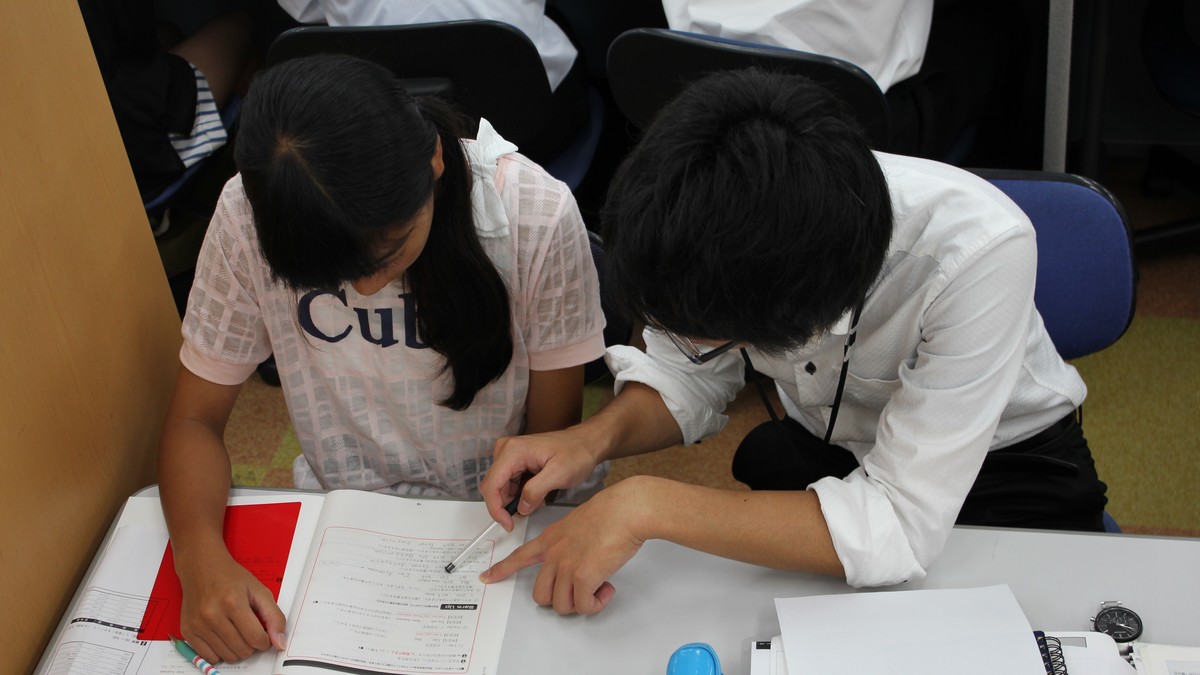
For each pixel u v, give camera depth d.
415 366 1.12
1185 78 2.02
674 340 0.90
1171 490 1.95
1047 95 2.00
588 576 0.93
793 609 0.93
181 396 1.16
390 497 1.06
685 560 1.00
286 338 1.13
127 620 0.96
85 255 1.01
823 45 1.65
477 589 0.98
